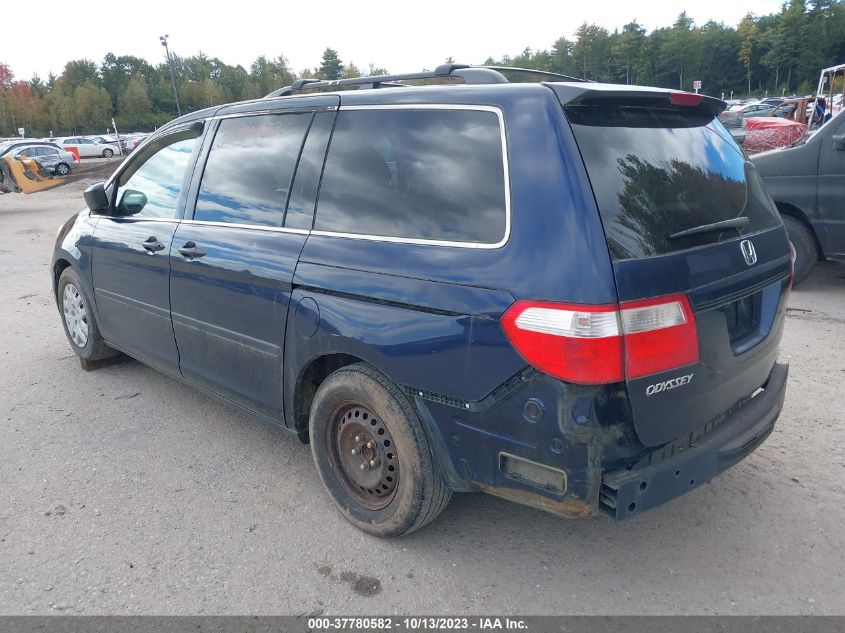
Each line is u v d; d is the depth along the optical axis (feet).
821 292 24.13
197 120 13.98
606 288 7.66
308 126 11.42
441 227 9.16
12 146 95.45
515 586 9.59
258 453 13.58
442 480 9.66
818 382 15.98
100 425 14.90
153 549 10.51
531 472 8.39
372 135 10.39
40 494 12.13
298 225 11.09
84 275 16.60
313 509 11.56
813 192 22.67
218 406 15.85
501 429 8.47
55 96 333.42
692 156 9.61
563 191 8.06
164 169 14.49
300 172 11.30
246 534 10.87
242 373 12.30
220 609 9.21
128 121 330.75
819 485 11.82
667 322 8.06
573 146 8.25
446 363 8.79
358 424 10.44
